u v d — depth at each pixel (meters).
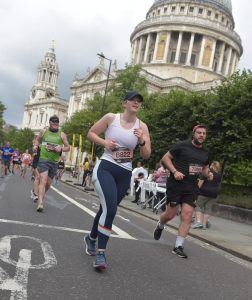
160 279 4.57
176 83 69.81
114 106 42.72
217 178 10.62
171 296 3.97
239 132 18.19
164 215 6.70
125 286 4.05
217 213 15.55
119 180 4.87
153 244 6.99
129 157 4.86
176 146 6.49
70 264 4.59
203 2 85.69
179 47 80.50
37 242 5.50
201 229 10.59
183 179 6.41
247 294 4.54
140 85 42.84
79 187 25.38
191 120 23.34
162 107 27.92
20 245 5.16
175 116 25.95
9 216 7.53
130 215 12.06
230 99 20.14
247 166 32.78
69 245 5.63
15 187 15.52
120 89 44.16
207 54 81.69
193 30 80.50
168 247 6.94
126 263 5.11
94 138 4.83
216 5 86.56
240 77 21.38
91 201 14.87
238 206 14.72
